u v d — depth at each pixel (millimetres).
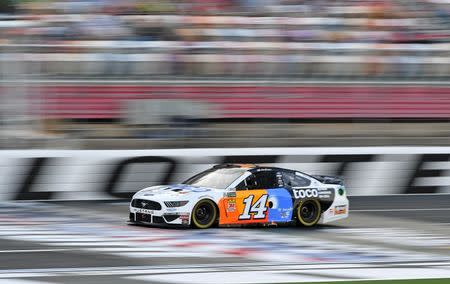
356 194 54719
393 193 55625
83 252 27500
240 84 60781
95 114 56656
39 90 50969
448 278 23797
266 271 24219
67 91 55906
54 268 23734
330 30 67812
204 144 54250
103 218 38938
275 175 37562
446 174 56906
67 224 36125
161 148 52719
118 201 48031
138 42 61156
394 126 62062
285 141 55438
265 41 65000
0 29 57188
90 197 48344
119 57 59344
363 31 68000
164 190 35844
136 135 52875
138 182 49469
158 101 57531
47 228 34500
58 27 59969
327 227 38188
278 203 36938
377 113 63406
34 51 55812
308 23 68250
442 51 68000
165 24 62750
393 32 68875
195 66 61094
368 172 55031
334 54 65000
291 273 23906
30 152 46844
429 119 64750
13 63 51750
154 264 25109
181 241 30891
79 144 49781
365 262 27125
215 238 32094
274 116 61156
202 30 64062
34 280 21203
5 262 24781
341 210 39062
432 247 31906
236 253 28250
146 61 59656
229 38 63656
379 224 39875
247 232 34656
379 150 55375
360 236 34812
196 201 34719
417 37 68438
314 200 38156
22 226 35062
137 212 35562
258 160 52406
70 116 55781
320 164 53844
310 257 27906
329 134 58312
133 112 56750
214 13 65938
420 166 56281
